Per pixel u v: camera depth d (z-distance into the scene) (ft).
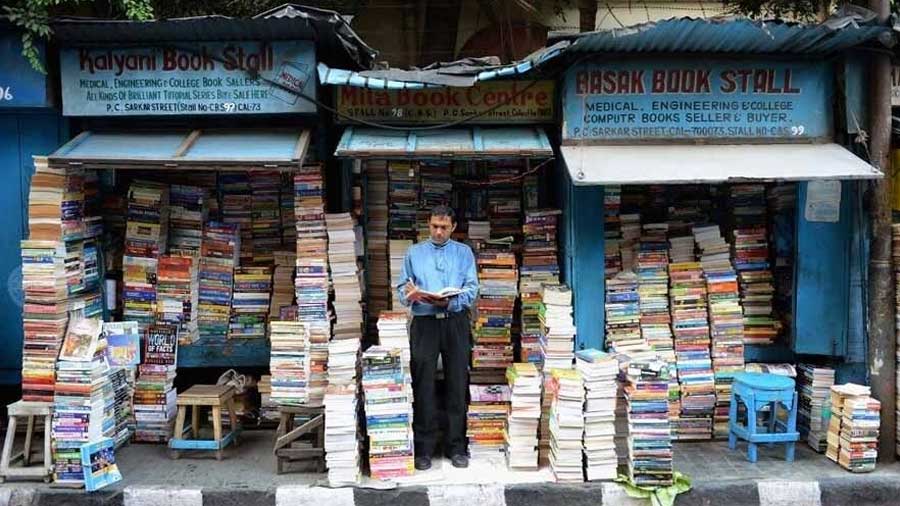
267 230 18.80
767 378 16.02
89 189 17.46
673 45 15.44
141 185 17.53
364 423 15.74
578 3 27.89
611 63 16.07
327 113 17.67
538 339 16.92
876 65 15.83
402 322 15.26
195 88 16.48
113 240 18.21
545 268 17.22
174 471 15.26
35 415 14.83
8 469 14.65
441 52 28.43
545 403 15.51
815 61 16.33
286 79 16.37
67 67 16.46
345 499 14.21
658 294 17.39
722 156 15.88
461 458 15.34
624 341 16.57
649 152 16.05
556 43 16.20
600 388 14.53
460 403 15.48
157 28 15.43
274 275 18.34
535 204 18.43
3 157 17.19
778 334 17.98
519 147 15.76
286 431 15.84
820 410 16.49
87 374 14.35
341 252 16.76
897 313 15.85
